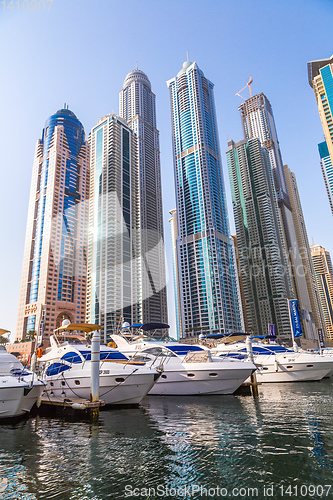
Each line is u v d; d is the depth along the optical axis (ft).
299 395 72.38
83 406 52.06
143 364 68.23
